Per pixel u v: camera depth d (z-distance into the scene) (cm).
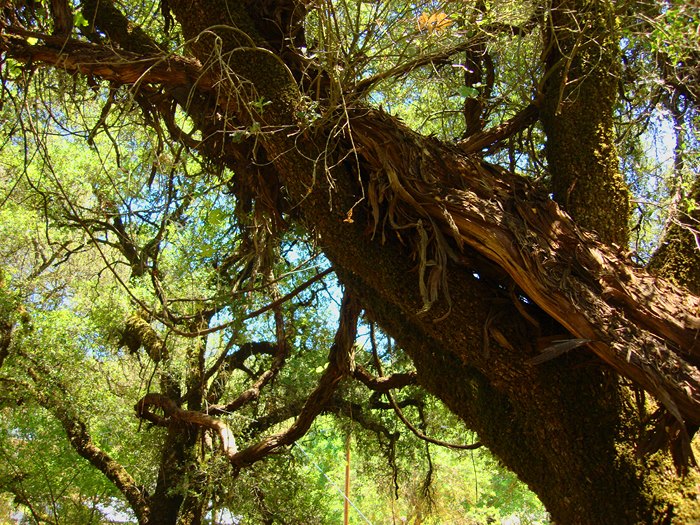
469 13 441
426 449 1069
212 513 1098
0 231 999
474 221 320
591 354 307
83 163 945
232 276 726
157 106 477
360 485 1571
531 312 326
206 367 1100
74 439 1055
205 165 529
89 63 413
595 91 382
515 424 330
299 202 379
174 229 641
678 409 274
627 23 443
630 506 288
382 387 766
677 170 442
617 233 361
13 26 407
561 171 374
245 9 408
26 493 1112
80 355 1007
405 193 333
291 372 1036
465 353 330
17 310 963
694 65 455
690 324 293
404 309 346
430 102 646
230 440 812
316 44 434
